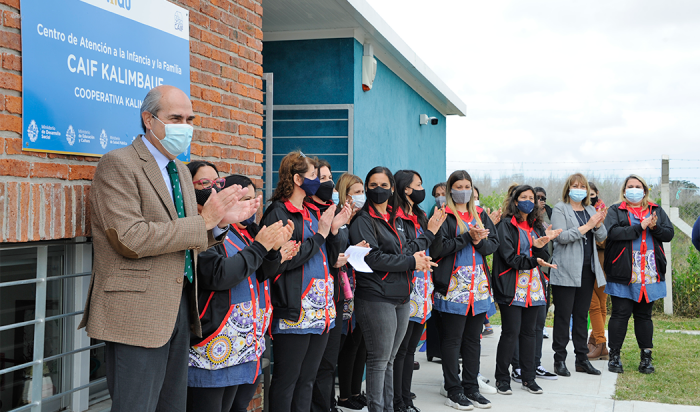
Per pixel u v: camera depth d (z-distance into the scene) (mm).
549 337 8195
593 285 6227
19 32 2377
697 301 9438
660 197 10328
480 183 16234
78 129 2650
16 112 2377
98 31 2766
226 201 2406
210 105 3646
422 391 5637
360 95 6312
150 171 2377
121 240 2188
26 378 2791
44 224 2480
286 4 5301
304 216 3699
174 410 2504
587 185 6211
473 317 5117
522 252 5406
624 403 5188
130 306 2254
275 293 3496
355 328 4828
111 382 2324
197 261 2693
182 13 3369
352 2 5277
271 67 6281
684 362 6562
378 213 4207
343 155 6113
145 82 3076
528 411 4984
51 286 2928
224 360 2824
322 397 4238
